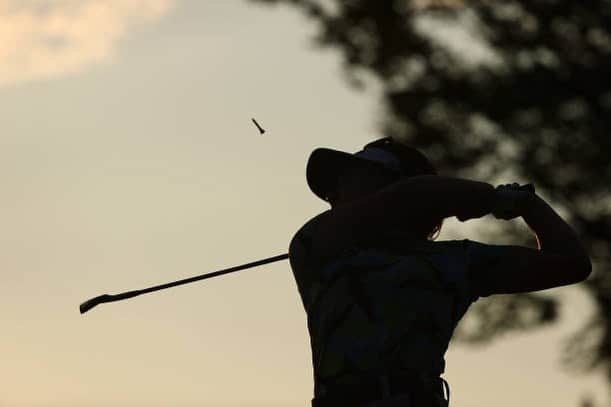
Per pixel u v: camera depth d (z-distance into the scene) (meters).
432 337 9.58
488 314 40.94
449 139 38.84
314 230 10.16
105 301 11.50
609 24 37.78
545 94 37.75
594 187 38.84
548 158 38.84
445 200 9.76
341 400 9.51
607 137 38.09
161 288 11.46
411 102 38.62
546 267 9.98
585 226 38.97
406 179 9.94
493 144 38.94
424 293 9.62
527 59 38.69
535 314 40.38
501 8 38.78
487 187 9.85
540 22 38.25
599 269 39.56
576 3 37.88
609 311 40.00
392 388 9.41
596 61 37.59
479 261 9.87
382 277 9.66
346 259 9.80
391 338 9.51
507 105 37.84
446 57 39.16
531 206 10.16
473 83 38.38
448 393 9.70
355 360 9.52
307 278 10.09
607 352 40.50
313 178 10.56
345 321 9.66
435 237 10.27
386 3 39.03
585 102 38.22
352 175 10.41
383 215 9.88
